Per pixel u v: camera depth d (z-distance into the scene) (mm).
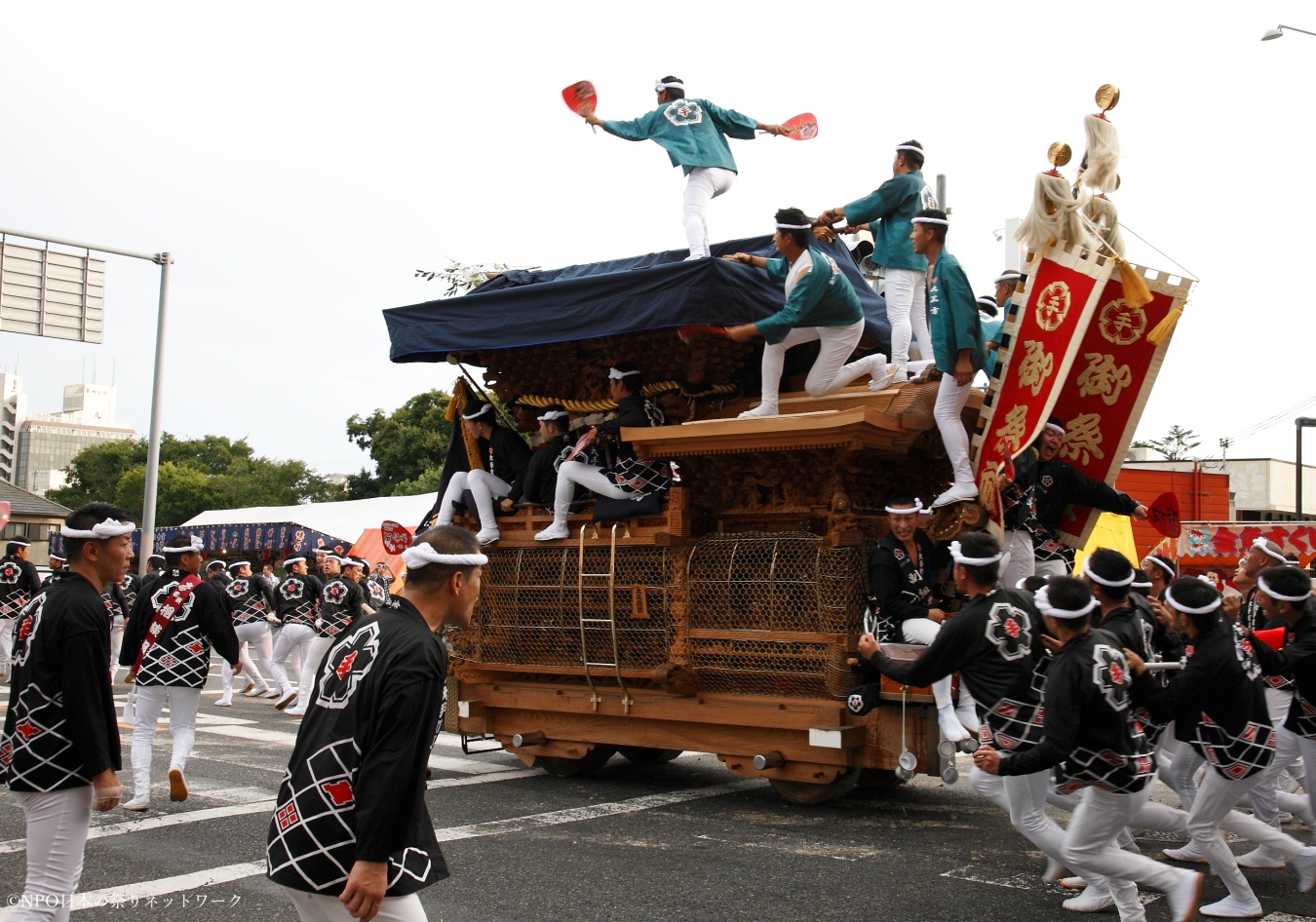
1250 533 18984
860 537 7559
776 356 8070
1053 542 8008
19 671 4320
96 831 6977
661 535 8281
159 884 5805
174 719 7867
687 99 9570
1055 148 7590
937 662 5586
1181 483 20656
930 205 8695
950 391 7430
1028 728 5414
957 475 7480
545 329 8828
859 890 5762
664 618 8312
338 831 3195
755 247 9445
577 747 8938
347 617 12797
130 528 4496
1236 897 5473
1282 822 8094
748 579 7980
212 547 28969
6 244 19000
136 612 7902
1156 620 6965
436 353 9734
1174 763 7129
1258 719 5461
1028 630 5484
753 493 8266
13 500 46094
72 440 135125
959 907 5473
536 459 9125
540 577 9141
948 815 7746
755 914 5375
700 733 8297
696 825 7348
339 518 27469
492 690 9383
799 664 7766
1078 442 8375
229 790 8305
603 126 9539
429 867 3293
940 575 7668
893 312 8516
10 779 4270
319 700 3357
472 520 9836
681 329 8273
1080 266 7109
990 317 10023
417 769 3162
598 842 6812
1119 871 4969
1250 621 8219
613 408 9141
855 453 7473
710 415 9023
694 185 9430
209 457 69500
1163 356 7902
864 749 7613
